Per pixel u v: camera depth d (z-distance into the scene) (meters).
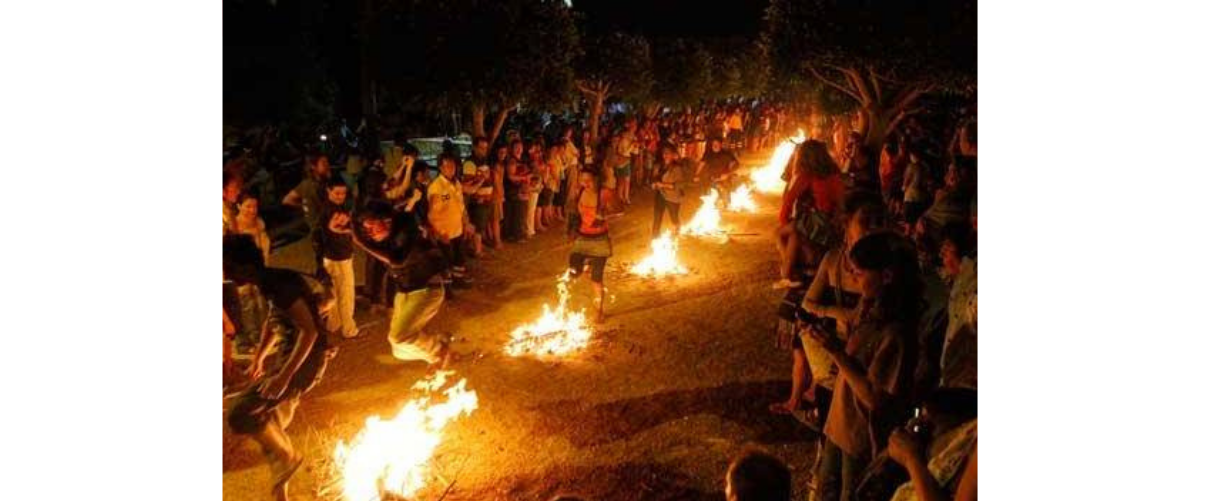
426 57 14.65
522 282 11.45
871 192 5.48
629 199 19.64
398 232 7.14
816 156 7.57
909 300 3.96
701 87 28.36
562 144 15.82
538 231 15.29
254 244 4.93
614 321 9.48
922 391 4.37
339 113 28.89
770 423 6.54
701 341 8.67
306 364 5.20
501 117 16.27
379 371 7.90
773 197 20.59
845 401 4.25
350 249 8.77
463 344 8.71
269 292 4.90
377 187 10.03
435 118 22.86
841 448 4.29
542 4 15.79
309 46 27.66
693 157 21.64
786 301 6.79
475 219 13.09
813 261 6.68
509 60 14.88
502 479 5.73
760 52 20.31
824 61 16.66
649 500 5.41
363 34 15.45
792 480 5.61
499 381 7.57
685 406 6.91
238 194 7.71
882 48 15.70
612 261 12.93
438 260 7.29
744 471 2.96
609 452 6.11
